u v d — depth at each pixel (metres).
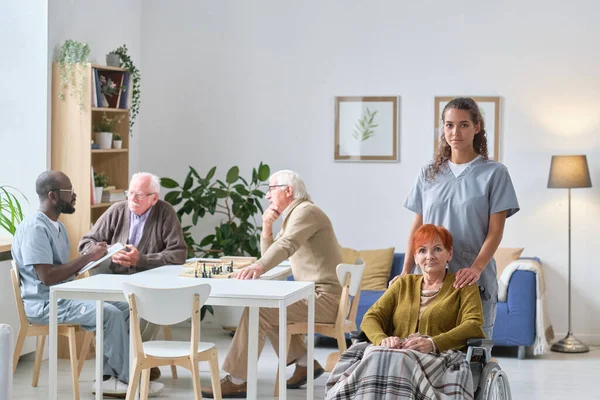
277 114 7.88
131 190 5.76
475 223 4.23
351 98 7.75
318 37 7.79
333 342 7.23
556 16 7.46
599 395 5.66
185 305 4.29
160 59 8.02
